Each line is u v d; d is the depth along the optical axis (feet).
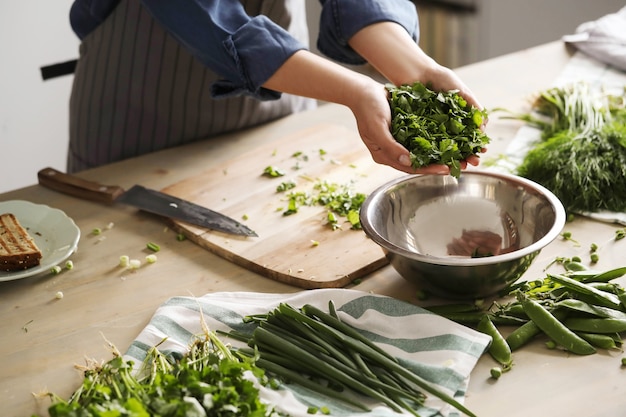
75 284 4.86
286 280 4.78
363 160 6.15
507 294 4.50
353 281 4.77
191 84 6.52
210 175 6.05
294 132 6.71
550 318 4.11
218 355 3.89
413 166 4.40
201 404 3.37
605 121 6.20
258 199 5.68
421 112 4.69
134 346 4.10
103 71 6.79
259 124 6.95
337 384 3.85
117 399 3.45
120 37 6.64
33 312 4.61
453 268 4.17
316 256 4.94
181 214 5.43
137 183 6.05
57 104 9.61
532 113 6.69
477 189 4.90
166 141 6.75
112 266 5.04
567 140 5.64
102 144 6.97
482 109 4.84
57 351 4.28
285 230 5.26
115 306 4.64
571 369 3.92
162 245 5.27
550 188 5.40
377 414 3.57
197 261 5.08
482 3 11.51
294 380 3.87
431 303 4.51
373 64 5.43
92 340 4.35
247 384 3.46
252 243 5.12
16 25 8.96
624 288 4.44
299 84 4.98
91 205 5.78
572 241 5.00
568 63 7.54
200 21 5.24
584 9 10.53
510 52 11.61
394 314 4.24
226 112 6.64
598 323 4.10
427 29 12.47
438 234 4.91
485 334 4.04
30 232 5.30
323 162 6.15
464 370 3.81
